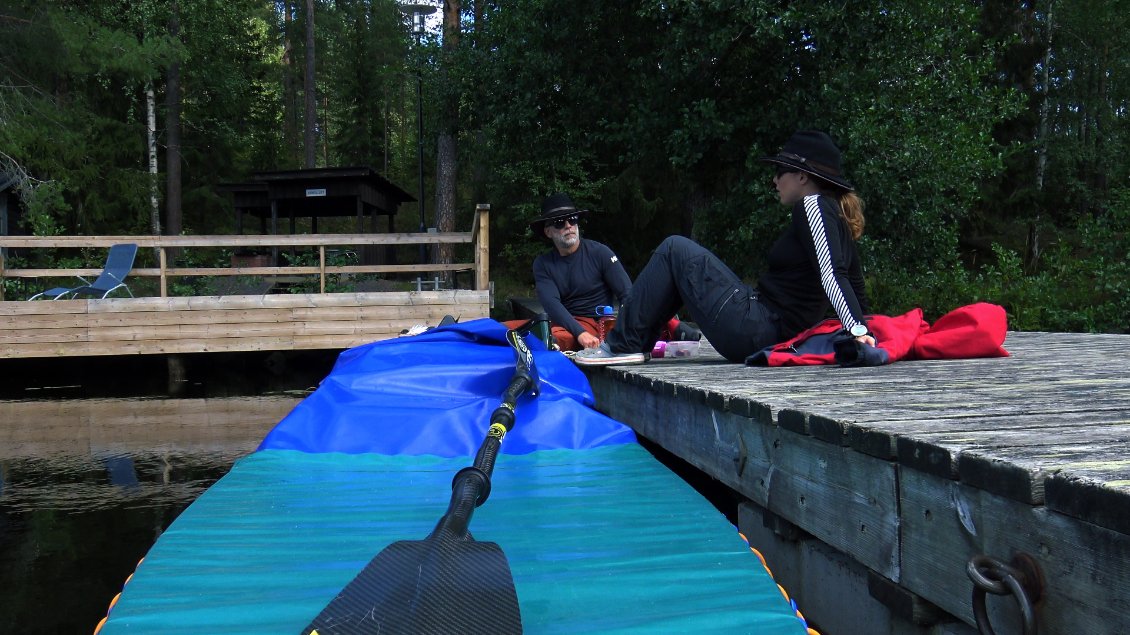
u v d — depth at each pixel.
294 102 38.09
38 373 9.21
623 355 4.11
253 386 8.16
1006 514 1.31
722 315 3.67
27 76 15.34
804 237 3.21
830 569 2.04
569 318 4.95
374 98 36.06
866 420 1.83
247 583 1.56
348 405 3.08
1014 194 20.88
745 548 1.81
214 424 5.78
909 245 10.14
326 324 8.30
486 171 22.56
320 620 1.22
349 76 35.88
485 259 8.84
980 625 1.29
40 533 3.17
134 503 3.62
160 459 4.57
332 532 1.90
